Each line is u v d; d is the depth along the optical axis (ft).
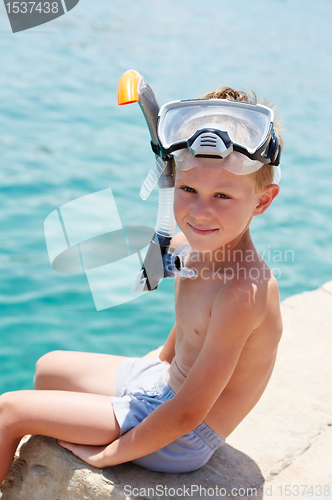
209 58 39.83
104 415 5.15
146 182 4.99
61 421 5.13
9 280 13.14
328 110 30.78
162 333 11.91
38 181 18.06
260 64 40.40
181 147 4.53
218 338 4.66
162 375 5.75
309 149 24.67
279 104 31.01
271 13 67.21
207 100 4.75
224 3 70.13
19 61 32.48
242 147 4.31
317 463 5.76
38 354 11.02
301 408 6.68
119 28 45.29
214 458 5.73
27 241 14.62
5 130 22.47
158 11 56.13
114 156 20.99
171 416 4.70
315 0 85.40
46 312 12.26
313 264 15.43
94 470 5.17
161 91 29.53
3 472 5.24
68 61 33.78
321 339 8.31
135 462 5.34
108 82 30.45
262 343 4.97
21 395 5.25
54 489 5.33
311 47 49.42
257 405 6.72
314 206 19.15
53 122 24.00
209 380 4.63
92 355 6.04
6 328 11.68
